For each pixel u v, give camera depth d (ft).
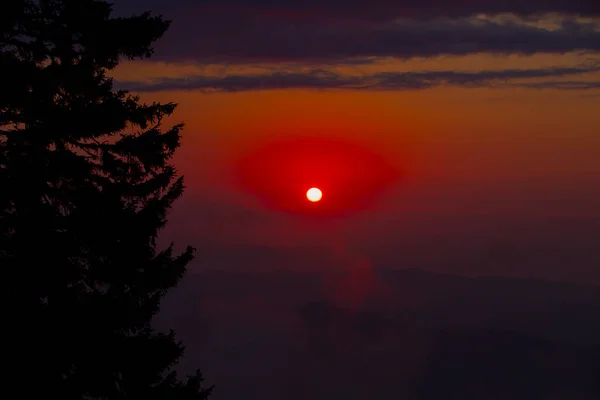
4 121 92.79
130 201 98.94
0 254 91.09
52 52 97.09
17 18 91.97
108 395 93.40
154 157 97.60
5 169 90.79
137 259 96.73
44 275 89.45
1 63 89.15
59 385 88.58
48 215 92.58
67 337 88.63
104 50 97.60
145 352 95.25
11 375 85.56
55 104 94.12
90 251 96.32
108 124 94.12
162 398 96.84
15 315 87.30
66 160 93.04
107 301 92.94
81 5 96.27
